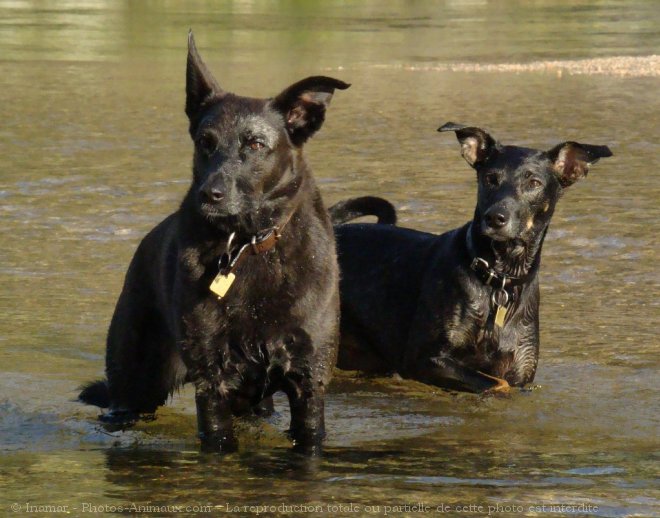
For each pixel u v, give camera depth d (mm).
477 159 11969
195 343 9102
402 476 8438
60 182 19719
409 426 10211
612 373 11547
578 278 14383
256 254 8992
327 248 9336
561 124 25344
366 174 20125
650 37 47594
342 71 35750
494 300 11547
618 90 31000
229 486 8133
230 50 42188
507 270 11508
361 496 7852
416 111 27438
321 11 62062
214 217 9062
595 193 18766
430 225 16594
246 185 8930
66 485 8172
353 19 57250
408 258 12391
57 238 16188
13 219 17219
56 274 14516
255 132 9070
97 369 11570
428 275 11984
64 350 12062
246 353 9109
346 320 12672
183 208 9398
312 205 9398
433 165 20906
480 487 8125
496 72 35656
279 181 9133
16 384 11062
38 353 11945
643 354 12016
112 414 10406
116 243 15969
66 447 9391
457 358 11766
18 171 20594
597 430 10031
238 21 55250
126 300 10344
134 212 17688
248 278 8969
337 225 13242
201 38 47062
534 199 11539
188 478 8367
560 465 8844
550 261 15055
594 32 50312
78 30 50156
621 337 12484
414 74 35031
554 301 13578
